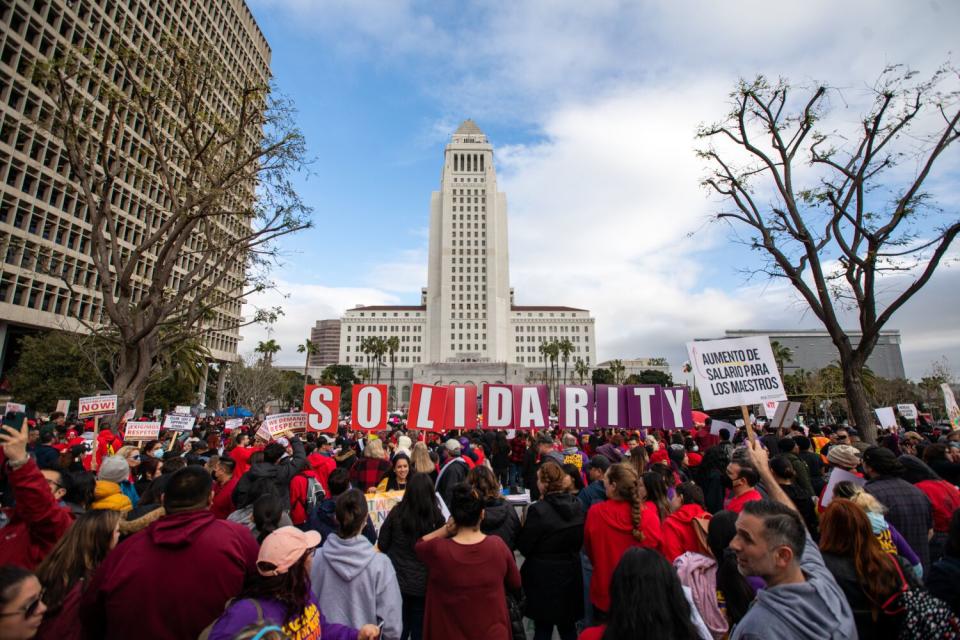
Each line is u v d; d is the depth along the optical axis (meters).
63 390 33.25
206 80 17.34
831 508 3.62
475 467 5.26
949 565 3.39
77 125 16.80
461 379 119.50
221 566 3.15
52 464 8.37
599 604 4.58
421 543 3.96
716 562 4.21
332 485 5.60
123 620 2.92
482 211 136.25
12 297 38.09
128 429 13.77
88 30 42.69
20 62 38.25
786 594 2.67
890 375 113.44
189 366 38.72
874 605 3.26
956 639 3.03
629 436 13.77
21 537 3.91
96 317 44.88
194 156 17.08
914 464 6.32
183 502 3.29
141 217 49.19
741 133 17.14
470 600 3.66
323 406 12.12
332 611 3.86
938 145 14.31
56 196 42.03
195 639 2.99
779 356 67.75
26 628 2.54
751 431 5.05
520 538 4.96
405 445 10.03
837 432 9.95
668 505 4.96
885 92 14.98
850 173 15.38
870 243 15.06
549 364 146.00
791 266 16.12
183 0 52.72
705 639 2.88
